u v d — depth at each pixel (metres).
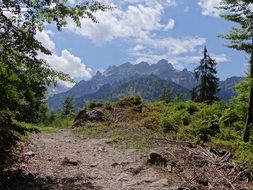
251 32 24.09
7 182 11.53
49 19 11.69
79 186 12.06
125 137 18.78
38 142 18.16
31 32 11.50
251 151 16.12
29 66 11.46
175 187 11.95
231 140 19.17
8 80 11.05
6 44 11.10
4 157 12.09
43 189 11.48
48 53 11.71
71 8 11.81
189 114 22.81
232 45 24.36
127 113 25.67
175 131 19.83
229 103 26.70
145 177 12.95
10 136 11.55
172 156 14.59
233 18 24.31
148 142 17.41
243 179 13.14
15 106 11.36
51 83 11.77
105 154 16.27
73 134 22.44
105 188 12.08
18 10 11.13
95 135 21.16
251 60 24.39
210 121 21.11
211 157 14.78
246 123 23.94
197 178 12.82
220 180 12.83
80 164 14.63
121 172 13.62
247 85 25.00
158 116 23.64
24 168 13.12
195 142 17.22
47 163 14.33
